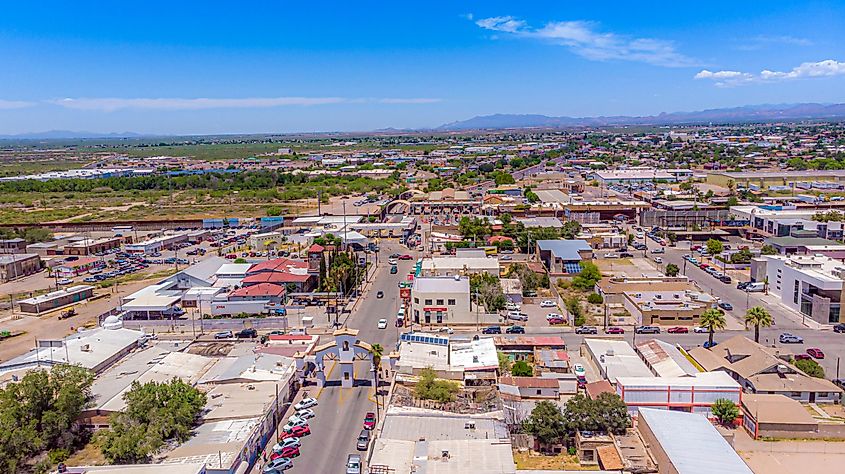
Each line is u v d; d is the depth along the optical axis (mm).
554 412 81250
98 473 68875
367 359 103438
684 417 77125
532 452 80438
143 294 151750
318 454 80438
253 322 133750
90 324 138250
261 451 81375
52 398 82500
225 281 163625
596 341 112938
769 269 150125
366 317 139125
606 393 83750
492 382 96188
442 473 66750
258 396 91000
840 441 82000
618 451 74375
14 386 82125
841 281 125312
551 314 138500
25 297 163000
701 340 120438
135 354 109750
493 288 140750
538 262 177000
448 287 136625
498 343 114062
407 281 164000
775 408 84938
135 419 79125
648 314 129125
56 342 116812
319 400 96625
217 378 96875
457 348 107938
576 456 78688
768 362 98500
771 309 138625
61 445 80875
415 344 108625
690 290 147125
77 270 192375
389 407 85250
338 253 175125
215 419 84125
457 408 87250
